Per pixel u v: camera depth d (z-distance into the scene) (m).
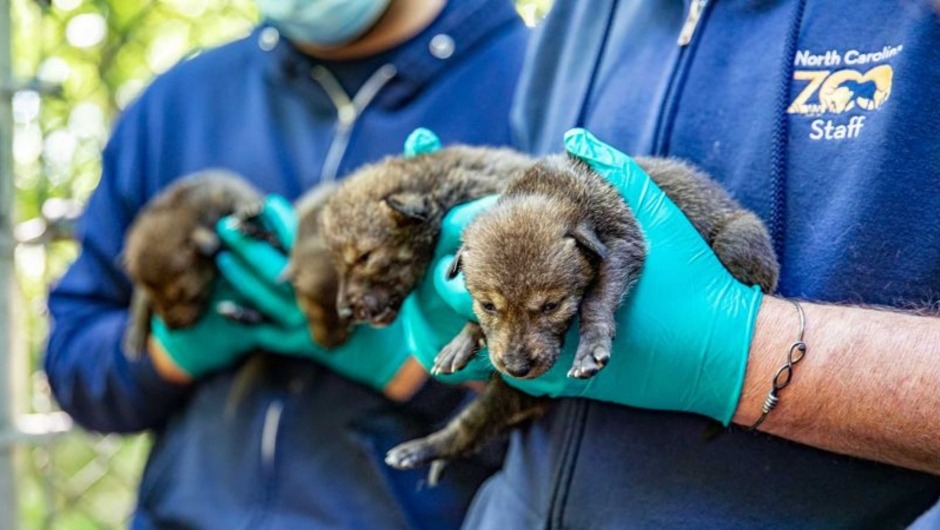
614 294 0.73
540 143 0.93
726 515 0.74
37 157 1.28
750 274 0.76
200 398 1.11
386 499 1.03
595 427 0.79
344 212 0.93
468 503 1.05
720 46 0.79
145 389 1.12
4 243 1.11
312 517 1.03
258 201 1.07
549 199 0.75
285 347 1.05
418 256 0.91
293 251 1.01
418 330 0.89
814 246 0.73
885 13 0.72
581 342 0.71
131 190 1.18
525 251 0.72
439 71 1.10
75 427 1.19
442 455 0.85
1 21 1.10
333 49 1.11
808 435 0.71
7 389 1.12
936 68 0.70
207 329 1.09
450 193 0.92
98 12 1.35
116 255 1.19
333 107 1.12
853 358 0.69
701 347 0.73
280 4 1.06
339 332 1.00
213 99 1.17
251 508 1.05
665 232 0.75
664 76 0.81
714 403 0.74
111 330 1.15
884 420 0.68
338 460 1.04
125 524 1.48
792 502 0.73
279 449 1.05
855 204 0.71
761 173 0.76
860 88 0.72
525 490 0.83
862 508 0.72
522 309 0.72
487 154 0.95
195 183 1.12
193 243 1.08
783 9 0.76
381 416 1.05
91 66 1.37
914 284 0.70
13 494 1.13
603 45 0.87
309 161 1.12
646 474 0.77
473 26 1.12
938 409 0.67
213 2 1.49
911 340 0.68
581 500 0.79
